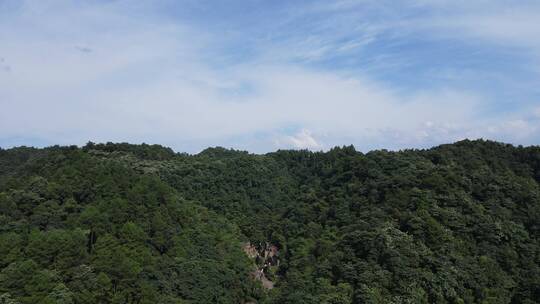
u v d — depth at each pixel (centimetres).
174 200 12788
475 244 10444
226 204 15462
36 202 11075
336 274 10494
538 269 9938
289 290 10838
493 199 11519
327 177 16788
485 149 14175
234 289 11594
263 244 14150
